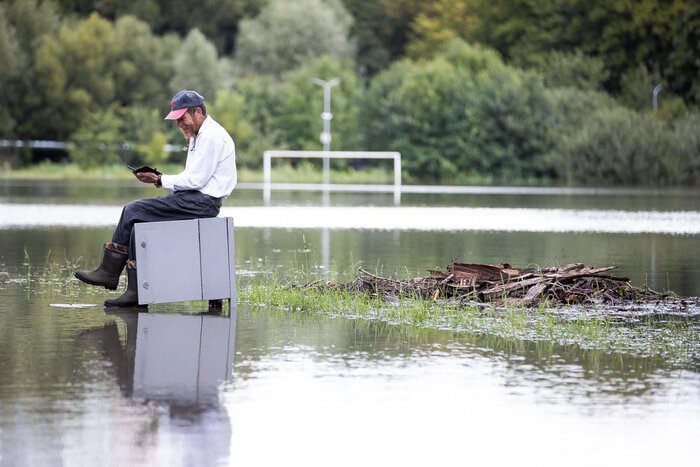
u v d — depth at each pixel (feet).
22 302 57.98
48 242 98.99
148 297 56.03
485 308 57.00
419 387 36.22
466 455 28.45
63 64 411.95
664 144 329.93
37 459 27.30
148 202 56.70
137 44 442.91
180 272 56.18
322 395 34.86
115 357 41.24
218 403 33.55
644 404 33.88
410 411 32.83
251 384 36.45
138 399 33.88
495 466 27.63
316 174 366.43
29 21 419.33
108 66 431.84
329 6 531.91
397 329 49.44
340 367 39.68
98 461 27.25
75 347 43.42
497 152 352.08
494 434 30.35
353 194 233.55
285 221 135.23
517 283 60.54
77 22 449.48
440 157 358.64
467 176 358.64
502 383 36.94
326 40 492.95
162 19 513.45
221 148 57.06
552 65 430.20
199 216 56.95
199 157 56.65
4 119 392.68
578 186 304.50
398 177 283.38
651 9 433.48
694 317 54.19
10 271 73.97
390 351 43.29
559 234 115.85
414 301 58.13
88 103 409.08
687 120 347.56
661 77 433.89
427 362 40.83
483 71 376.89
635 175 328.08
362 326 50.39
